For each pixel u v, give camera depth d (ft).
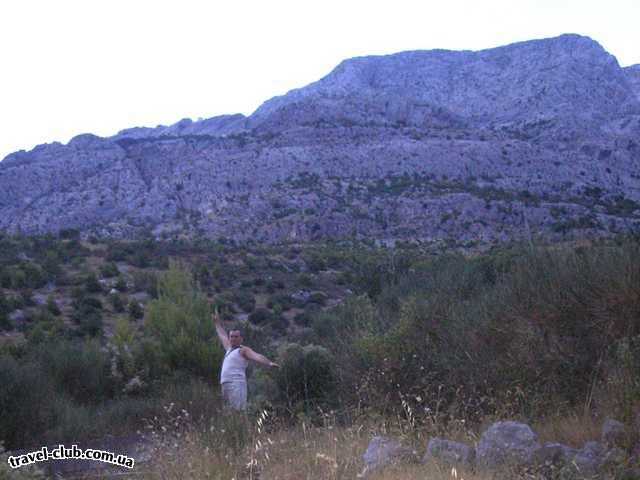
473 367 32.48
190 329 67.31
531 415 28.40
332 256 249.75
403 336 36.78
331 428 27.37
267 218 448.24
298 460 24.58
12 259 161.38
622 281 30.53
